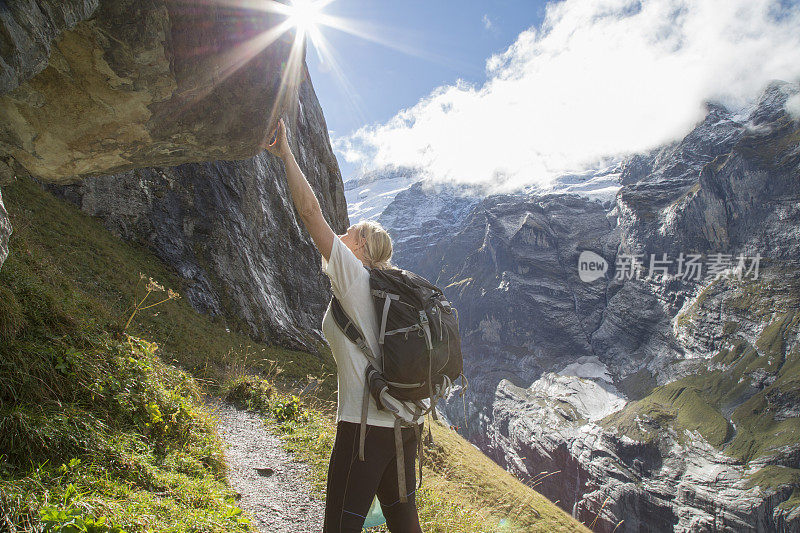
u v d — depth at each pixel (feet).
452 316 8.11
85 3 6.70
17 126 8.70
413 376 7.50
